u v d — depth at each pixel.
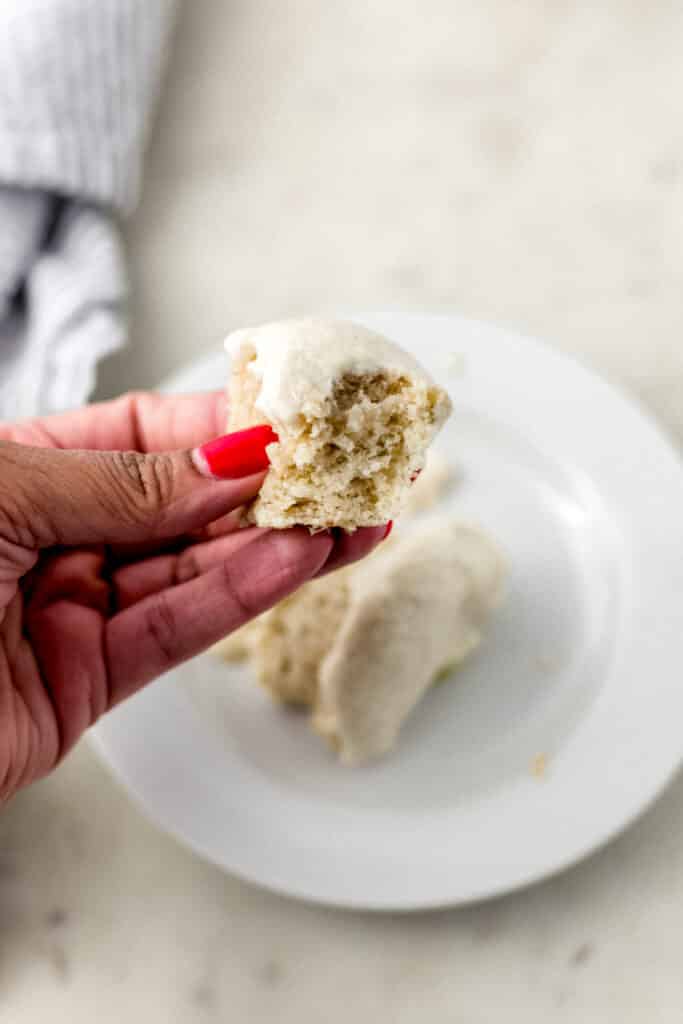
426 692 0.38
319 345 0.28
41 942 0.37
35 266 0.43
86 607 0.34
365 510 0.29
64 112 0.42
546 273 0.44
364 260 0.44
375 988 0.36
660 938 0.35
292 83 0.47
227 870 0.35
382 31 0.48
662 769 0.36
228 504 0.29
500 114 0.46
